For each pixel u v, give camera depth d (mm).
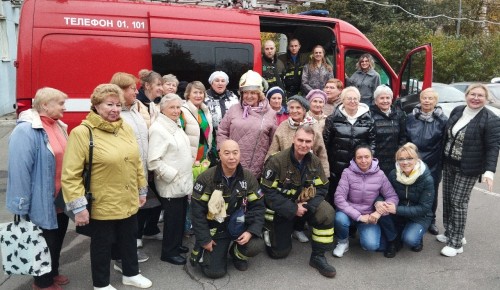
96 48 4930
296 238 4625
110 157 3043
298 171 3855
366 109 4402
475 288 3641
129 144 3223
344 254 4277
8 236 3098
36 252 3104
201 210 3643
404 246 4477
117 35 5023
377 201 4164
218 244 3711
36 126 3078
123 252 3461
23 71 4668
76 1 4879
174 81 4457
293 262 4086
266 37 13336
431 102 4430
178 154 3738
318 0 6797
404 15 27125
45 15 4734
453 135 4223
